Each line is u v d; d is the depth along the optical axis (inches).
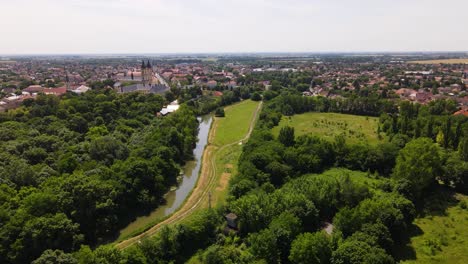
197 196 4480.8
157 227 3725.4
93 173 4197.8
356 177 4785.9
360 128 7549.2
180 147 5999.0
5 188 3676.2
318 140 5610.2
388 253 2992.1
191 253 3203.7
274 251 2947.8
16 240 2997.0
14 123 5925.2
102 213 3649.1
